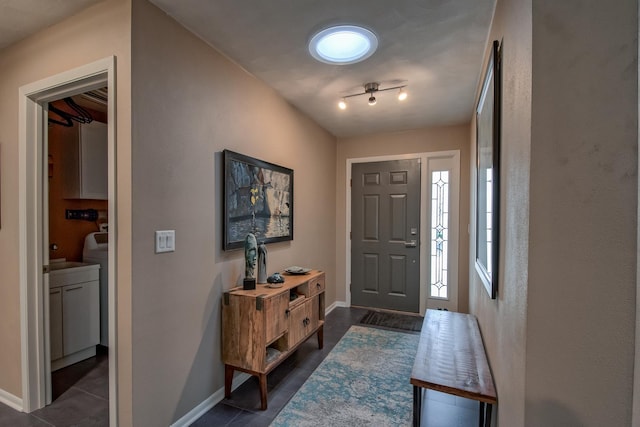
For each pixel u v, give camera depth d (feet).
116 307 4.87
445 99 9.16
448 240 12.01
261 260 7.51
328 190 12.77
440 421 5.87
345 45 6.30
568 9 2.48
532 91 2.63
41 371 6.26
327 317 12.03
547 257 2.60
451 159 11.99
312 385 7.11
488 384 4.47
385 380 7.33
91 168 9.23
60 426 5.74
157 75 5.16
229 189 6.81
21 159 6.04
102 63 4.93
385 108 9.98
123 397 4.85
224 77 6.72
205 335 6.23
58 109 8.35
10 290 6.31
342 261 13.61
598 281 2.42
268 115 8.38
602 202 2.40
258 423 5.82
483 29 5.67
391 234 12.85
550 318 2.59
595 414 2.45
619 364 2.36
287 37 6.02
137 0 4.83
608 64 2.36
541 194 2.61
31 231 6.11
